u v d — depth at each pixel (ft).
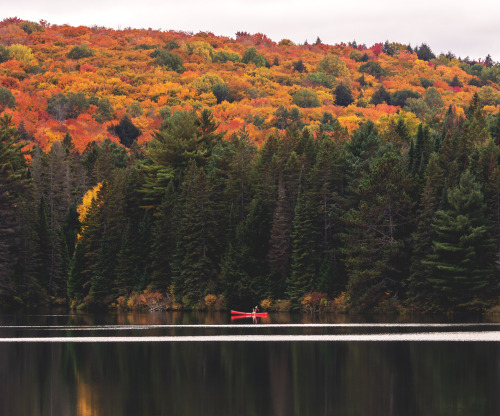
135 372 253.24
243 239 560.20
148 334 377.91
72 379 240.53
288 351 302.04
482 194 481.46
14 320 484.33
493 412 193.57
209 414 192.85
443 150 558.15
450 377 239.50
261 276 558.56
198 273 567.59
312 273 536.83
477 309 479.82
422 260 476.95
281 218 549.54
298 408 198.80
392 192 494.59
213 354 295.28
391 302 498.28
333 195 545.03
